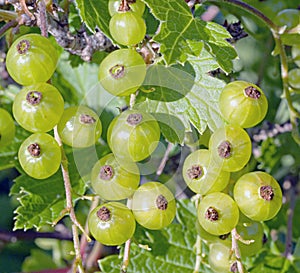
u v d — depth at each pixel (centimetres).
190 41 21
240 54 29
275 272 26
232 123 21
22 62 20
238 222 21
